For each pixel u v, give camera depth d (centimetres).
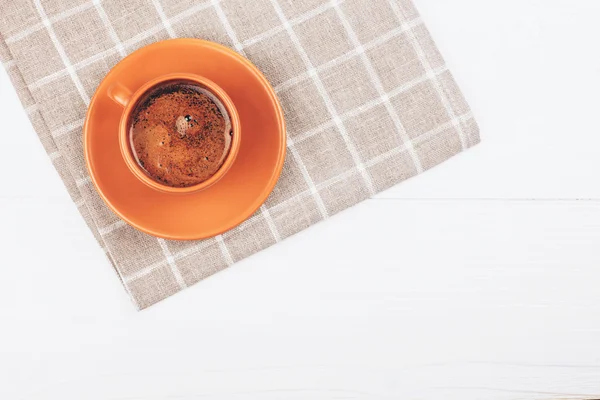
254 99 66
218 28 71
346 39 72
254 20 71
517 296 76
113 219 70
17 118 72
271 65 71
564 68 75
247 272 75
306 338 76
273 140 66
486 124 75
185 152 66
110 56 70
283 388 76
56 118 70
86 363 74
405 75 72
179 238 66
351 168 72
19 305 74
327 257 75
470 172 75
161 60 65
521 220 76
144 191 66
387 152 72
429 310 76
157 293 71
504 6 75
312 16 71
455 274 76
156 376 75
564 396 76
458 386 76
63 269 74
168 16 71
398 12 72
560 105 75
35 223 73
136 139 65
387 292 76
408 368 76
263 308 75
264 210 71
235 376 75
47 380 74
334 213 72
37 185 73
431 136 72
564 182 76
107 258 73
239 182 67
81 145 70
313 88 71
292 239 75
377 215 75
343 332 76
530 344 76
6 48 70
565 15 75
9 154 73
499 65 75
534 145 75
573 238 76
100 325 74
